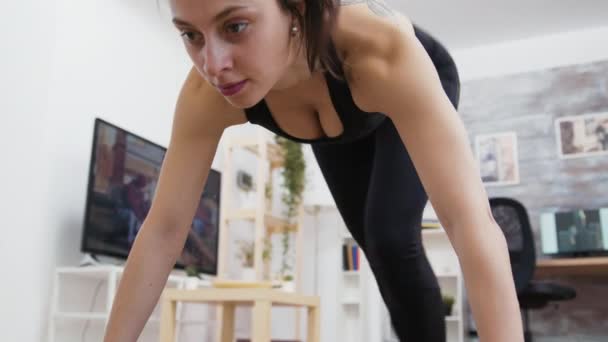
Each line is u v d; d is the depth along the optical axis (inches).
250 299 81.7
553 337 159.0
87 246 117.3
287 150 174.6
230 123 35.7
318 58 29.7
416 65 29.4
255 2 23.9
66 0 129.2
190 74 35.1
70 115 126.7
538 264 141.1
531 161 172.9
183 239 35.9
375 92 30.6
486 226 27.1
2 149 110.7
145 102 153.7
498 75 181.3
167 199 35.0
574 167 168.4
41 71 119.8
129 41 149.3
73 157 126.0
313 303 91.2
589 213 147.7
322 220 185.6
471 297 26.7
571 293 129.9
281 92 34.6
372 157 52.1
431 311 49.5
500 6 164.2
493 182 175.2
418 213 47.9
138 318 35.0
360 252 175.3
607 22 169.2
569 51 175.2
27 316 110.8
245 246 178.5
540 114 174.9
